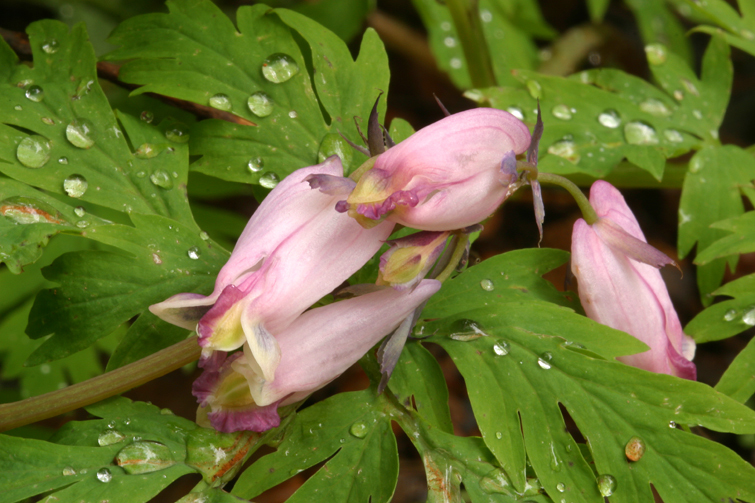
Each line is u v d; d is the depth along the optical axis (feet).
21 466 0.86
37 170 0.91
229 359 0.86
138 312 0.90
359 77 0.95
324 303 0.90
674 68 1.01
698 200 0.98
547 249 0.93
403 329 0.86
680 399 0.88
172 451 0.87
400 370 0.90
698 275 0.98
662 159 0.98
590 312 0.90
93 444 0.87
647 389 0.89
